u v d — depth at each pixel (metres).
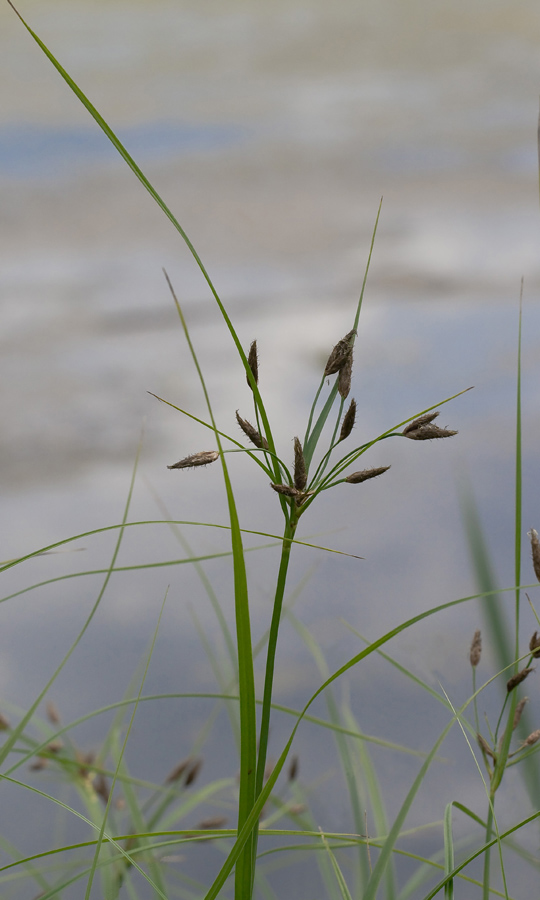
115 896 1.19
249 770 0.98
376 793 1.30
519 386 1.03
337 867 1.09
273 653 0.99
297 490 0.98
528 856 1.22
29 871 1.19
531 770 1.12
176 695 1.14
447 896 1.04
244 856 0.98
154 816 1.24
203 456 0.96
